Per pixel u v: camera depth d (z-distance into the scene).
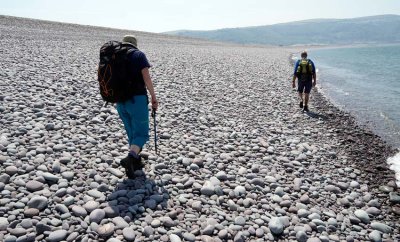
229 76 19.19
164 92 12.01
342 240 4.56
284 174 6.43
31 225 3.92
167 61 22.17
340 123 11.68
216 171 6.10
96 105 9.02
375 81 27.36
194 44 58.09
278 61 40.47
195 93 12.73
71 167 5.40
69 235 3.84
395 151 9.13
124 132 7.42
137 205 4.58
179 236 4.12
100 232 3.93
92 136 6.91
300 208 5.21
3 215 4.03
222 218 4.63
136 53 4.78
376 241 4.62
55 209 4.28
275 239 4.39
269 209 5.06
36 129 6.70
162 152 6.50
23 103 8.10
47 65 13.48
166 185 5.29
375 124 12.30
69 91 9.91
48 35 28.41
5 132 6.38
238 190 5.42
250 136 8.39
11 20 36.06
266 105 12.59
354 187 6.34
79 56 17.69
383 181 6.84
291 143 8.30
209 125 8.94
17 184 4.67
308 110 12.75
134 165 5.45
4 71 10.98
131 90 4.84
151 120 8.45
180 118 9.03
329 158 7.83
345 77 30.41
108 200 4.67
